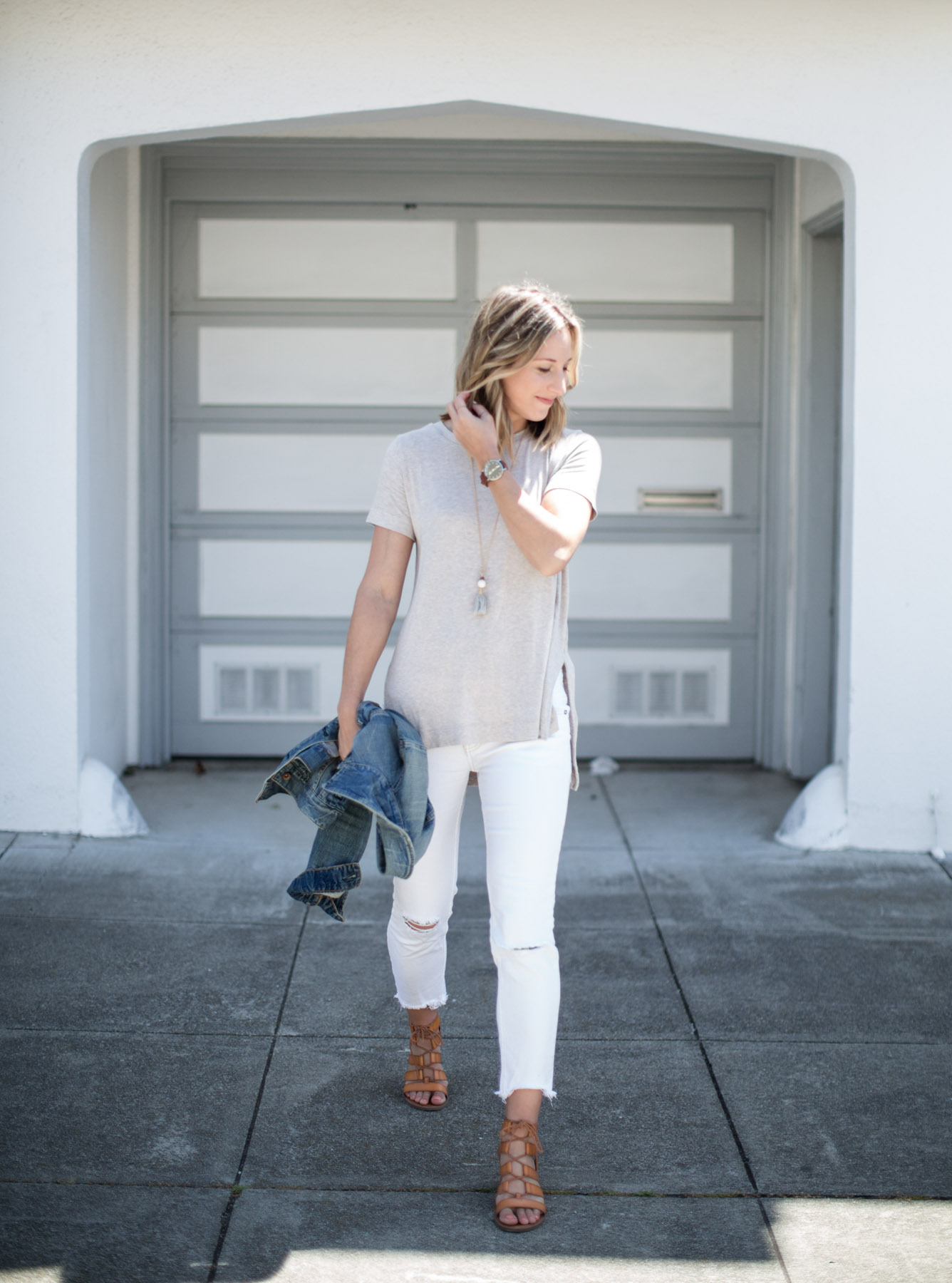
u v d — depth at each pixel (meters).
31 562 4.26
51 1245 2.21
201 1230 2.27
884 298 4.22
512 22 4.08
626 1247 2.25
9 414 4.21
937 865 4.28
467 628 2.34
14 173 4.13
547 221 5.42
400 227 5.40
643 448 5.53
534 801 2.35
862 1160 2.54
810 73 4.15
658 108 4.15
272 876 4.11
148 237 5.27
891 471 4.27
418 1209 2.34
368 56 4.08
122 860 4.18
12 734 4.32
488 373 2.28
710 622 5.61
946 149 4.16
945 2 4.11
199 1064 2.87
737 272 5.45
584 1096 2.77
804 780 5.47
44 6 4.06
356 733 2.36
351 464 5.49
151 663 5.47
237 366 5.44
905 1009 3.22
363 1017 3.13
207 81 4.10
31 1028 3.03
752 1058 2.96
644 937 3.67
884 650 4.33
